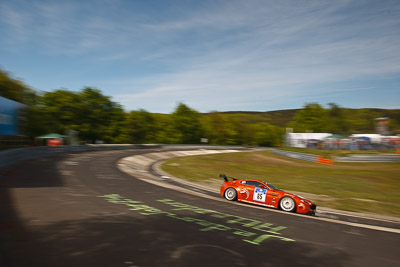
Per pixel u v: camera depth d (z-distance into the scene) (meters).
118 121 61.84
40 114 43.47
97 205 7.64
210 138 91.12
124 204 8.10
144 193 10.42
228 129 94.38
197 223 6.60
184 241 5.20
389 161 28.66
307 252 5.21
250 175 20.25
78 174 13.79
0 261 3.82
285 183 17.23
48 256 4.09
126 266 3.95
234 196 11.05
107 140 59.94
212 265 4.21
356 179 19.20
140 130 69.62
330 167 26.39
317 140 42.16
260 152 50.38
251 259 4.60
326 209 11.27
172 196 10.36
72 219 6.09
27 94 43.00
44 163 16.80
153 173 18.81
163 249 4.71
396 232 7.88
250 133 104.62
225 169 23.23
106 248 4.57
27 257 4.01
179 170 21.23
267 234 6.17
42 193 8.64
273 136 109.00
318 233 6.68
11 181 10.27
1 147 20.64
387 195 14.83
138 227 5.86
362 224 8.84
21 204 7.08
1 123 16.97
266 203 10.37
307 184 17.11
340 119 69.19
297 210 9.78
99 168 17.12
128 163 22.59
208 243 5.20
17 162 15.85
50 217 6.13
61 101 53.72
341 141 39.47
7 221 5.60
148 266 4.01
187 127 78.69
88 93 57.84
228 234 5.89
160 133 78.38
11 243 4.49
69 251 4.33
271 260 4.64
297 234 6.41
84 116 56.66
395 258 5.39
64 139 36.59
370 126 68.56
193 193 11.88
